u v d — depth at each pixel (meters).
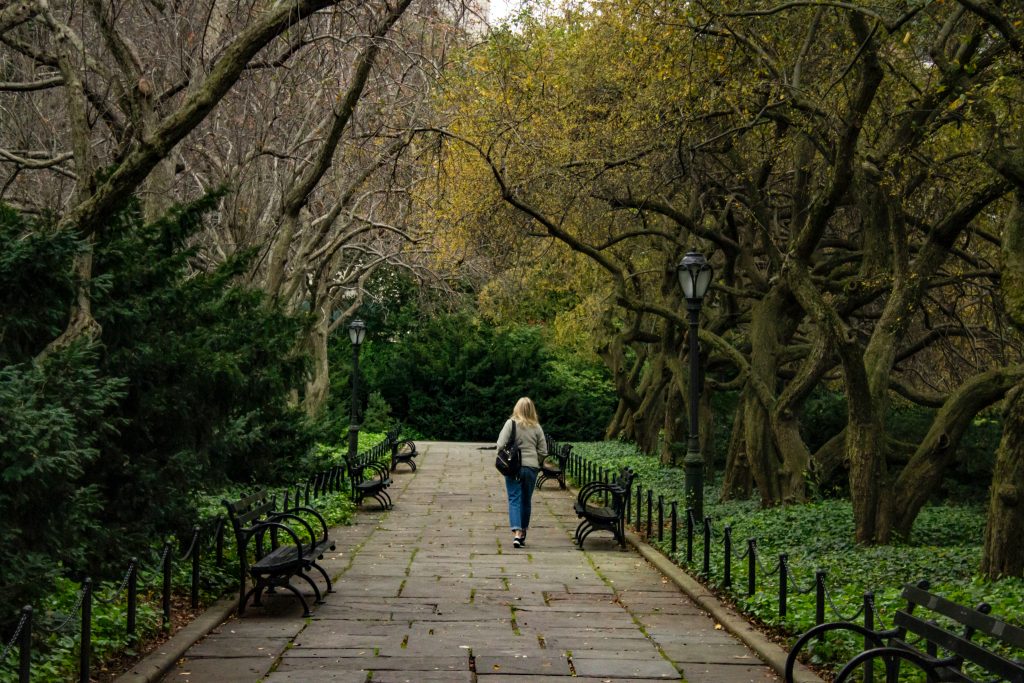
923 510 21.77
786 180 24.94
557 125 21.45
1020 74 12.70
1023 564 12.02
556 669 8.07
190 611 10.18
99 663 7.73
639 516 17.95
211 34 16.88
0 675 6.56
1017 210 12.89
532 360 50.75
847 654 8.20
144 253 11.23
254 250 12.47
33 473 6.80
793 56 19.02
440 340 51.81
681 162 20.00
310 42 17.31
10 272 8.14
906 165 16.94
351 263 40.59
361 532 17.86
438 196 23.53
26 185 19.62
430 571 13.45
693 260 16.64
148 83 13.59
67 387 7.76
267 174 28.72
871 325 28.58
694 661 8.45
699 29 16.12
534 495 25.50
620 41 19.39
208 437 11.69
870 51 14.20
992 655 5.55
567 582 12.72
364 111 24.31
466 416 50.75
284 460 19.69
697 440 16.88
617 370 38.81
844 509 18.83
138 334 10.65
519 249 25.77
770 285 22.98
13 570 7.08
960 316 25.41
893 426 27.61
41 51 15.61
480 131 21.03
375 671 7.93
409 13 18.83
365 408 50.44
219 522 11.80
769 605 10.13
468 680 7.67
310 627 9.73
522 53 21.19
